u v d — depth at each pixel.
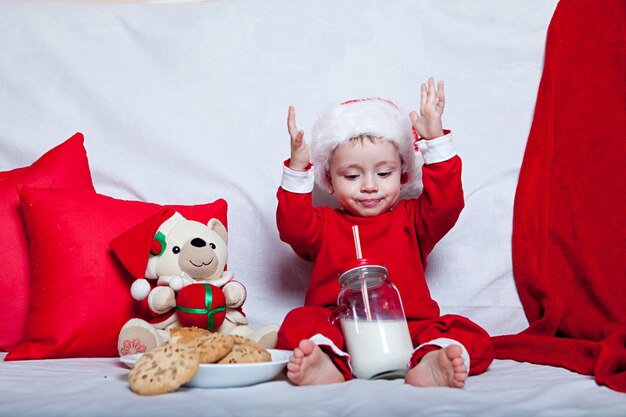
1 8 1.79
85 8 1.78
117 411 0.75
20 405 0.77
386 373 1.02
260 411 0.75
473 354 1.04
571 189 1.44
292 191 1.30
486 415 0.75
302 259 1.56
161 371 0.85
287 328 1.12
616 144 1.43
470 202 1.55
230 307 1.28
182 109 1.67
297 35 1.69
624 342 1.10
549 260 1.43
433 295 1.53
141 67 1.71
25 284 1.33
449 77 1.62
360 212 1.36
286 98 1.65
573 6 1.56
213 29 1.72
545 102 1.53
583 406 0.79
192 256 1.24
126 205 1.38
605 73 1.49
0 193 1.39
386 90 1.63
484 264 1.53
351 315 1.07
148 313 1.29
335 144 1.31
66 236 1.28
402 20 1.67
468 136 1.59
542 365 1.17
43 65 1.73
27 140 1.68
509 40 1.62
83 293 1.24
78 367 1.09
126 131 1.67
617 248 1.36
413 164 1.38
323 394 0.85
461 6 1.65
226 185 1.62
